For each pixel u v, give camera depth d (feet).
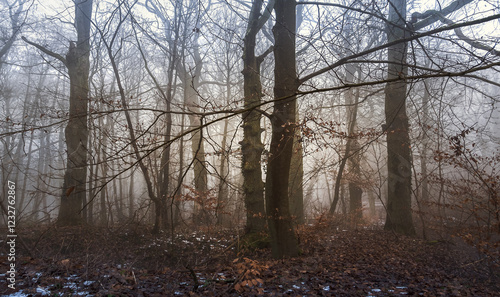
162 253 29.81
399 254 31.91
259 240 35.47
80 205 44.04
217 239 37.09
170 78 43.37
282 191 29.50
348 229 49.52
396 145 43.11
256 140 38.99
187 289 18.58
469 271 25.17
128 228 37.76
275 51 28.37
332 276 23.39
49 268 20.18
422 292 20.17
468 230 26.30
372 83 12.14
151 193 37.24
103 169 33.50
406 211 44.04
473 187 29.73
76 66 48.80
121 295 16.28
